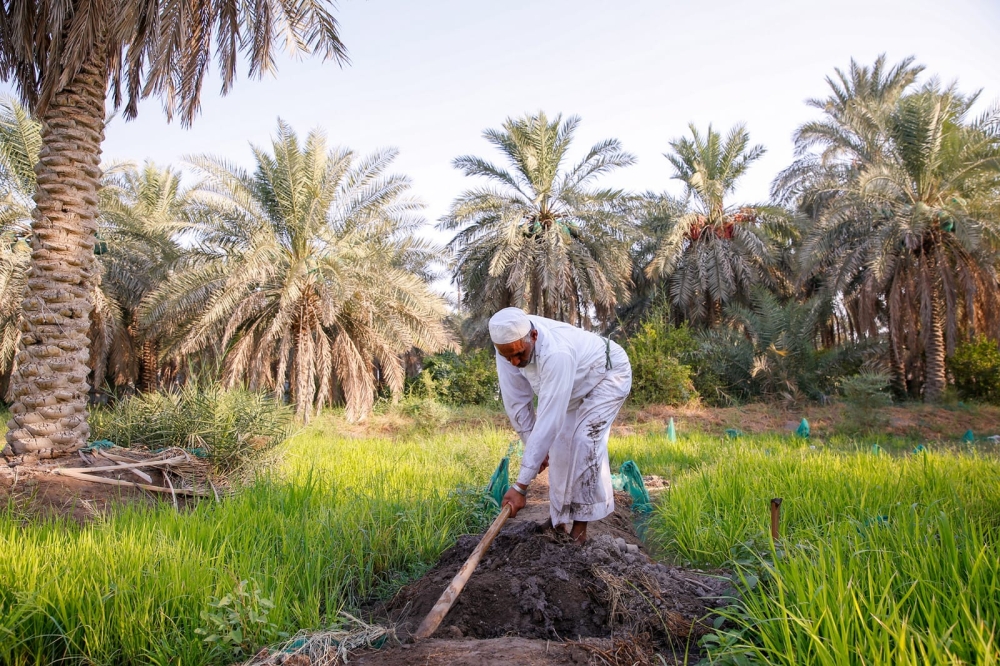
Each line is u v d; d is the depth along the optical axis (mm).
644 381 21625
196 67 9281
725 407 22078
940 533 3588
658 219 29797
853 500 5574
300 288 19234
